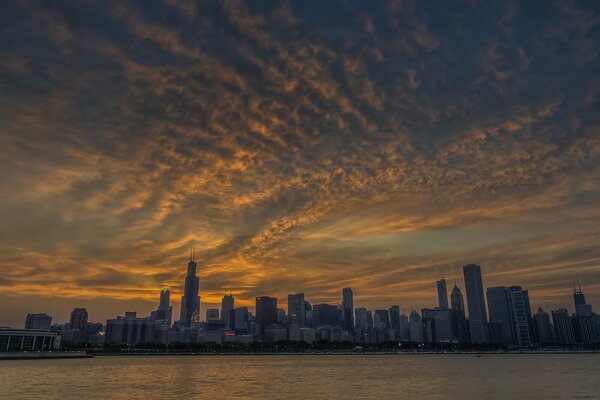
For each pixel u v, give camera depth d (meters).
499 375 141.12
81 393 87.06
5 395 83.50
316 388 99.81
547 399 78.88
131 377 132.62
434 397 82.50
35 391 90.12
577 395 84.69
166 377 134.50
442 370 174.75
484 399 79.44
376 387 102.12
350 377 136.12
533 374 144.88
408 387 101.81
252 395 85.94
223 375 146.38
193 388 99.06
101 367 194.12
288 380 123.62
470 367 199.62
